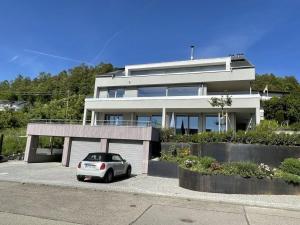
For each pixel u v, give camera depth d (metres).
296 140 14.64
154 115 26.05
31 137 23.39
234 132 16.52
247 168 11.27
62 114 53.59
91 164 13.42
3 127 46.47
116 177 15.30
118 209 7.86
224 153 15.12
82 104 58.47
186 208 8.38
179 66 27.02
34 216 6.71
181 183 12.55
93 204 8.40
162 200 9.57
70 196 9.61
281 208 8.80
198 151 16.50
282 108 35.03
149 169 17.02
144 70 28.69
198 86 24.62
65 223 6.23
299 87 60.69
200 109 22.95
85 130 21.09
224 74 23.55
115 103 25.52
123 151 19.66
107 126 20.39
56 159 26.77
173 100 23.22
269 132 15.62
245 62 27.16
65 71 95.56
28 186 11.57
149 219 6.90
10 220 6.30
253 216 7.64
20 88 92.44
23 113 54.81
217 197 10.09
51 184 12.12
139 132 19.19
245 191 10.86
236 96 21.16
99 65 89.31
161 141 19.78
